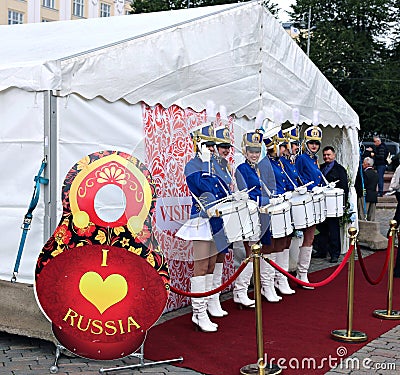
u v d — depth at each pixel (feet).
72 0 119.34
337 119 33.22
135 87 20.49
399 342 19.93
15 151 18.86
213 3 99.66
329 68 97.76
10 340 19.65
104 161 16.88
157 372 17.03
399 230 30.01
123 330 16.34
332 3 107.45
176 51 22.08
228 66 24.47
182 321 21.99
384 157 66.90
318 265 32.96
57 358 17.43
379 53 104.06
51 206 18.26
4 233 19.20
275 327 21.50
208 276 21.30
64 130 18.53
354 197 36.52
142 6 102.89
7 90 18.90
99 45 20.57
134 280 16.38
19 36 26.45
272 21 26.89
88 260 16.40
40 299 16.44
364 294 26.71
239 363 17.75
